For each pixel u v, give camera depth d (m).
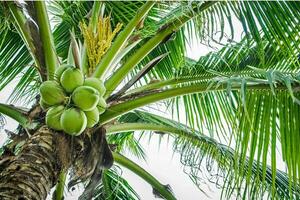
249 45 3.31
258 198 3.05
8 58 4.04
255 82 2.77
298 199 3.57
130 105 3.03
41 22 3.01
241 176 2.98
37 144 2.70
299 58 3.31
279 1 3.15
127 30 3.21
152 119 4.11
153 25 3.65
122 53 3.34
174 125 4.01
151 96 3.05
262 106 3.01
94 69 3.15
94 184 2.90
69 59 3.27
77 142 2.83
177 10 3.46
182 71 3.65
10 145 2.96
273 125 2.95
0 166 2.66
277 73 2.61
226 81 2.66
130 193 4.48
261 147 2.93
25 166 2.56
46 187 2.59
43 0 3.04
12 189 2.43
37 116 2.93
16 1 3.23
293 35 3.10
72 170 2.88
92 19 3.35
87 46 3.18
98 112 2.90
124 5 4.13
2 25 3.58
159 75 4.30
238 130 3.01
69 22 4.16
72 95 2.81
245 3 3.15
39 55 3.03
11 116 3.08
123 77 3.17
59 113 2.79
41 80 3.02
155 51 4.30
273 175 2.86
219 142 3.73
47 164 2.64
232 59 3.69
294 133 2.89
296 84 2.84
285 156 2.87
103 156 2.96
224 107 3.71
